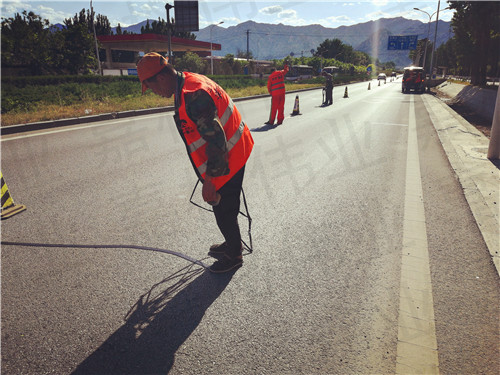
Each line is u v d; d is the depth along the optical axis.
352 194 3.81
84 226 2.93
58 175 4.39
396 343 1.66
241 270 2.30
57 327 1.75
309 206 3.45
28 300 1.95
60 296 2.00
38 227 2.90
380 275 2.24
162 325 1.78
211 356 1.58
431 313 1.87
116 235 2.78
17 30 22.62
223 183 2.03
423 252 2.53
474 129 8.01
